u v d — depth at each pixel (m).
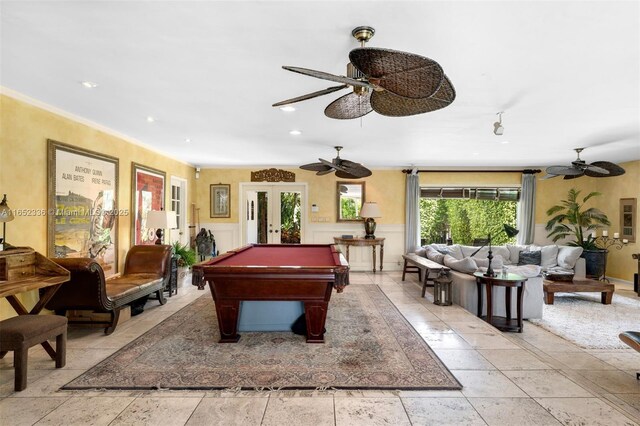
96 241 4.41
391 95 2.20
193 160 7.29
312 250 4.90
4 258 2.88
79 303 3.55
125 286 4.11
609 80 2.91
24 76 2.89
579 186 8.01
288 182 8.03
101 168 4.50
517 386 2.56
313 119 4.15
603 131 4.63
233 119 4.17
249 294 3.35
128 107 3.72
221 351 3.19
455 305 4.88
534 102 3.47
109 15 1.99
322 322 3.40
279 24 2.09
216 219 8.02
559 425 2.10
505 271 4.67
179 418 2.16
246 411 2.24
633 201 7.00
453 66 2.67
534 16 2.00
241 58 2.56
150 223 5.25
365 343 3.40
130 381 2.61
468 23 2.08
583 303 5.53
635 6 1.89
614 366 3.17
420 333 3.70
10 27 2.12
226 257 3.90
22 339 2.48
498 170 7.99
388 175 8.09
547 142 5.35
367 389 2.51
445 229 8.36
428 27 2.12
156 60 2.59
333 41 2.30
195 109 3.78
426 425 2.09
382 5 1.90
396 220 8.09
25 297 3.44
